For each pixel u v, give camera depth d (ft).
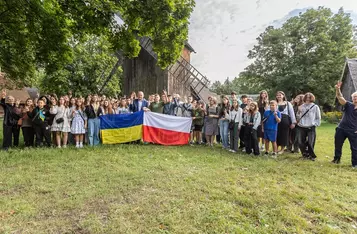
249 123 22.57
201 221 9.11
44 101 24.21
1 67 37.96
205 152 22.91
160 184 13.16
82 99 25.05
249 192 12.19
